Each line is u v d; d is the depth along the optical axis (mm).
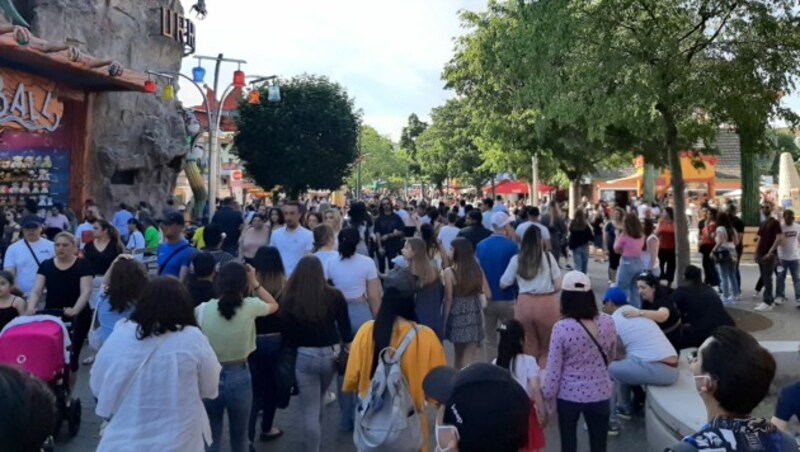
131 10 26219
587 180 37969
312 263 5176
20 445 1534
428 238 8555
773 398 6125
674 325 6742
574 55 9414
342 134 34625
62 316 6625
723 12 9164
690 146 11539
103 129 24641
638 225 10820
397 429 3793
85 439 6020
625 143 13797
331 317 5176
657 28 9047
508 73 16422
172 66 29125
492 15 19938
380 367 3906
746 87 8898
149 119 26750
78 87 21469
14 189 22484
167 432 3379
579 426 6355
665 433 5324
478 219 9898
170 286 3572
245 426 4727
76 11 23281
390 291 4105
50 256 7777
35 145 22766
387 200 14750
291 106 33969
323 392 5293
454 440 1848
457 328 6824
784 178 27875
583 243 15047
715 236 12953
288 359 5305
